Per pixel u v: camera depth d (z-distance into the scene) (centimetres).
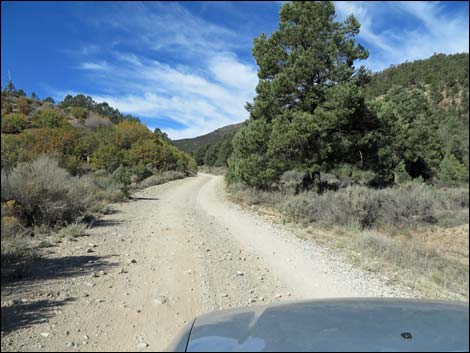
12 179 1107
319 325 211
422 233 1534
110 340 438
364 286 711
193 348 196
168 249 933
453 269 955
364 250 1030
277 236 1219
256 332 209
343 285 711
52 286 614
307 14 2155
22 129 5116
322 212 1534
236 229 1324
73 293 587
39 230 1031
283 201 2039
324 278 754
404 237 1390
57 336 440
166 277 700
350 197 1619
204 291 632
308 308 249
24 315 495
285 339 194
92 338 441
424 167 3956
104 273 700
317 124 1992
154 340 445
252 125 2283
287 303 275
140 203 1972
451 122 5575
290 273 785
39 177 1145
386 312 234
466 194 2228
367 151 2359
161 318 510
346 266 862
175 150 7169
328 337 192
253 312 255
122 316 510
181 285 657
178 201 2203
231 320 240
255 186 2430
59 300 554
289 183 2633
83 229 1098
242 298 610
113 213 1544
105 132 5450
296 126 1988
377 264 897
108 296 583
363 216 1512
